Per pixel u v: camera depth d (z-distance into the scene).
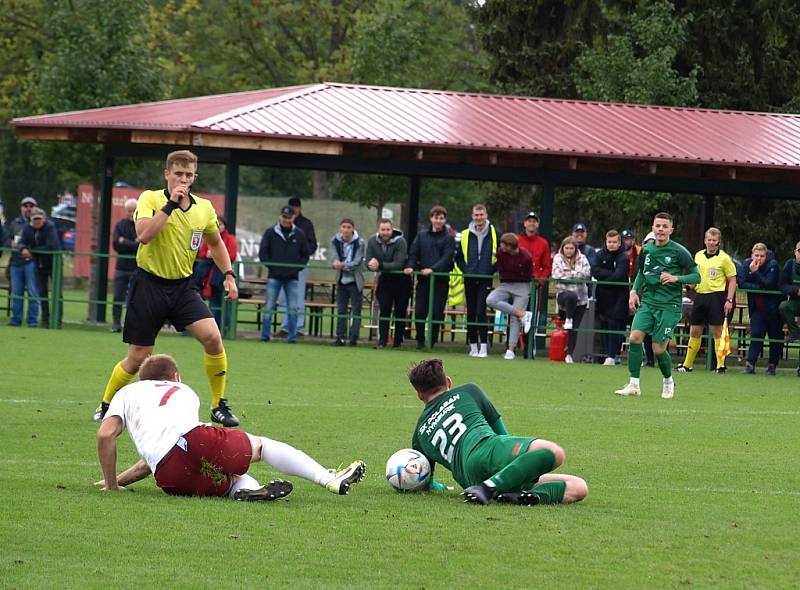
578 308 41.97
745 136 49.25
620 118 50.38
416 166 45.56
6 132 81.50
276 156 45.22
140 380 16.36
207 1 90.12
